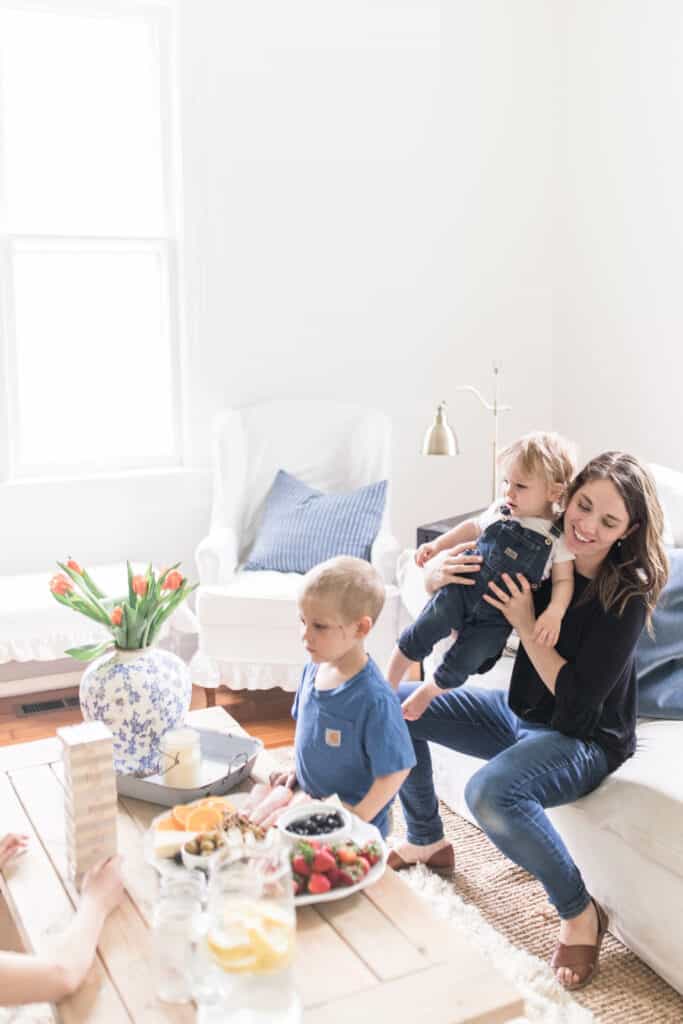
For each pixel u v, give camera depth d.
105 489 4.03
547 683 2.21
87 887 1.73
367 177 4.28
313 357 4.30
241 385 4.20
